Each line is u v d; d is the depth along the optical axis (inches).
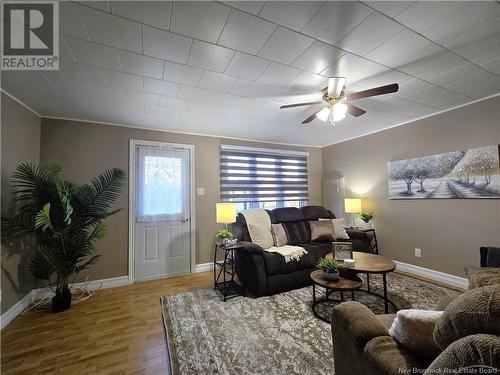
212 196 154.4
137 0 49.2
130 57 69.4
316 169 199.3
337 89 79.0
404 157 137.2
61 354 68.1
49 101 97.7
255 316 87.3
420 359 34.5
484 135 104.0
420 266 129.0
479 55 71.0
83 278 117.4
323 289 112.7
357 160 167.8
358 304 49.1
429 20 56.3
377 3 51.1
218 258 152.6
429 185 124.3
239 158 165.9
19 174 91.3
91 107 105.5
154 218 135.6
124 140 131.4
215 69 76.7
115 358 66.4
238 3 50.5
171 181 141.7
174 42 63.2
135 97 96.5
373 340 38.8
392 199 143.9
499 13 54.2
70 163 117.9
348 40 63.3
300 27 58.1
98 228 103.7
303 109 112.0
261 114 118.5
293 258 113.3
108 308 97.1
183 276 138.2
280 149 183.8
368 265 90.9
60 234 90.4
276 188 179.8
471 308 27.5
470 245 108.8
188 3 50.3
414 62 74.3
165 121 126.7
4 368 62.6
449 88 93.7
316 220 153.9
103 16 53.7
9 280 88.3
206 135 155.0
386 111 119.2
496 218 100.6
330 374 58.7
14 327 82.9
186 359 64.5
